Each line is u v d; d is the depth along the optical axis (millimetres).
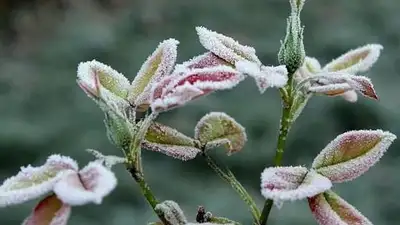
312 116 1618
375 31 2021
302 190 490
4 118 1724
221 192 1449
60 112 1754
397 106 1655
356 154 521
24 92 1864
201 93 494
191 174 1501
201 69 506
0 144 1621
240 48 538
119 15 2260
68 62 2053
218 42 534
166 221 524
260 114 1623
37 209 489
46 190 480
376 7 2088
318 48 1980
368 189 1434
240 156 1513
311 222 1332
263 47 1975
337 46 1972
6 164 1613
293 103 534
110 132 520
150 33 2172
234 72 502
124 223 1398
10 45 2281
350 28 2025
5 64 2062
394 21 2039
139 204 1443
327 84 549
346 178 518
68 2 2391
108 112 518
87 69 544
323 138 1594
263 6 2193
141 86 542
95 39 2094
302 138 1593
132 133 521
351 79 526
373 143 521
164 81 512
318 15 2113
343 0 2146
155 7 2240
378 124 1623
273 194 488
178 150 557
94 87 531
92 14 2307
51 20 2354
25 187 486
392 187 1439
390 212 1414
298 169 506
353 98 585
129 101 539
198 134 566
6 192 480
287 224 1328
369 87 524
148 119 519
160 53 549
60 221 486
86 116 1729
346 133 524
